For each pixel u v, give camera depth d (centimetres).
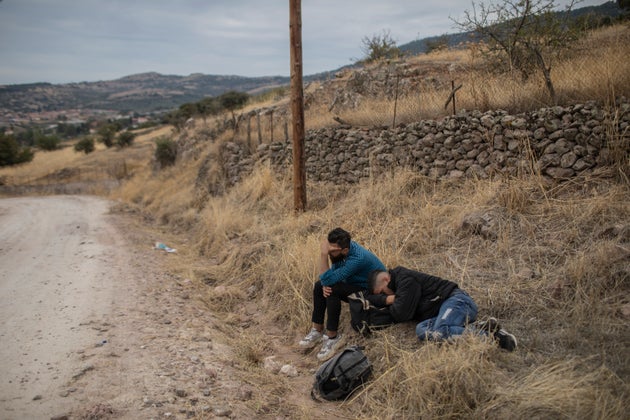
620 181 535
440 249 561
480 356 340
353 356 380
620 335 337
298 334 524
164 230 1253
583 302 386
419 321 415
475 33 1013
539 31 931
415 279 409
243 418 338
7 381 378
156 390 362
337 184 959
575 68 724
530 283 437
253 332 543
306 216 826
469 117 707
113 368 403
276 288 624
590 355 323
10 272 788
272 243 762
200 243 966
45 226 1384
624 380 291
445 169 738
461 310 381
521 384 315
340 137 962
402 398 344
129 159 4509
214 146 1581
